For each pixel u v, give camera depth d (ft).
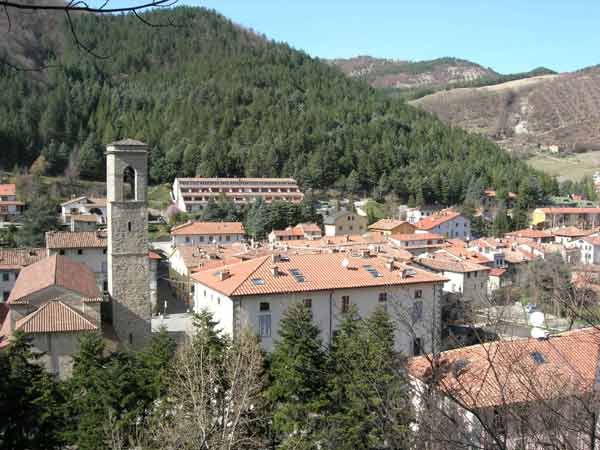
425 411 42.98
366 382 72.95
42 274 189.26
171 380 110.73
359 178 609.83
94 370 115.65
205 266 245.86
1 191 447.01
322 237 389.19
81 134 631.56
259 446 103.45
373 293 181.47
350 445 95.76
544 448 36.40
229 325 167.94
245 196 523.29
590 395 39.58
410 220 553.64
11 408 103.91
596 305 51.62
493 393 55.88
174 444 86.69
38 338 154.71
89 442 101.86
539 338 86.22
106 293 210.79
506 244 366.84
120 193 181.16
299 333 121.08
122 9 24.04
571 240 439.63
